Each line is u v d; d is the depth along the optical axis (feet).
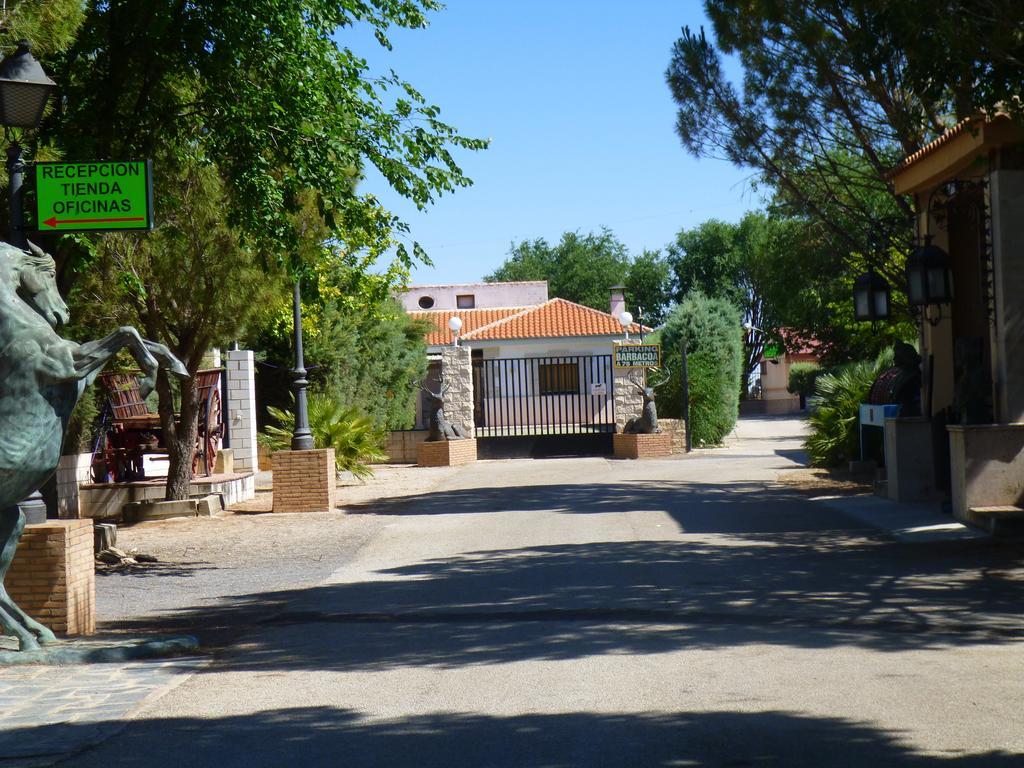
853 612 26.18
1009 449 40.32
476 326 173.88
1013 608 25.99
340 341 103.60
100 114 38.37
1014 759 15.03
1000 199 40.19
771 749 15.79
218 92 39.68
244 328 54.90
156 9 36.22
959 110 39.63
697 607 27.53
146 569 39.09
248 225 40.19
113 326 54.70
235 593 33.58
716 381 99.91
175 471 56.85
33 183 30.73
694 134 57.41
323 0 40.73
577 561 36.11
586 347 148.25
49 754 16.72
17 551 26.78
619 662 21.79
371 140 42.19
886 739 16.11
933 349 49.93
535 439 96.73
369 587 33.27
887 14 35.12
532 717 17.99
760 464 76.02
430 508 56.44
